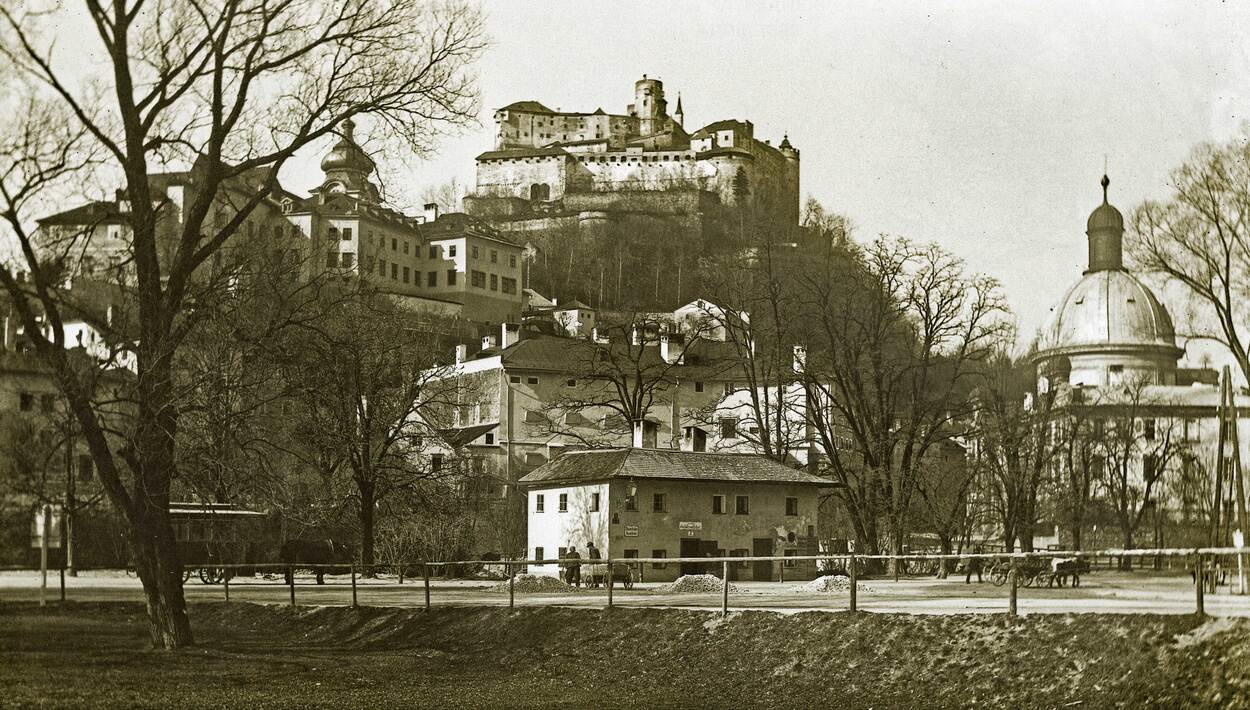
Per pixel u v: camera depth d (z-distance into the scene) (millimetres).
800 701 26875
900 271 77562
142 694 26578
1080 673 24547
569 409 98188
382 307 72438
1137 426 105750
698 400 119438
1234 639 23078
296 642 37781
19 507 38719
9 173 27562
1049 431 89938
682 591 48906
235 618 43188
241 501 36094
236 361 33438
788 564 72062
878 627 28859
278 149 31719
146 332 30234
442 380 80500
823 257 106312
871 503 74500
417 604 41781
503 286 184625
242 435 34719
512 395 115250
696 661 30391
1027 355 106750
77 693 26469
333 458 65000
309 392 34750
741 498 72938
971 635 27188
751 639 30516
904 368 77938
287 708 25641
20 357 32125
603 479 70250
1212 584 36000
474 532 89562
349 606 41500
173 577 32656
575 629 34188
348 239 156000
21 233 28125
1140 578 55812
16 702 25328
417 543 75438
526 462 114312
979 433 78625
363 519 71000
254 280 33594
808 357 82000
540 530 77062
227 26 29906
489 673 31312
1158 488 103812
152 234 30062
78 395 29906
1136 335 128375
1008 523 79438
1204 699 22109
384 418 71500
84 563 59688
